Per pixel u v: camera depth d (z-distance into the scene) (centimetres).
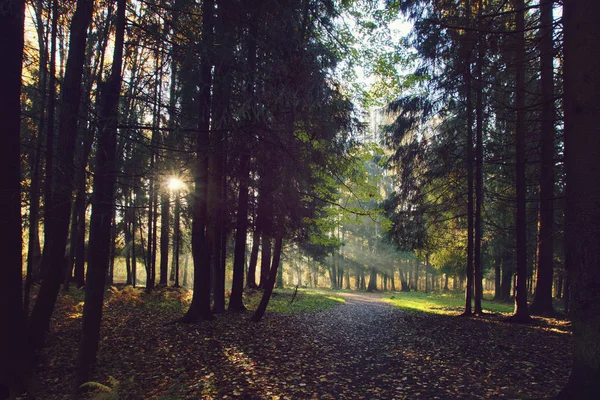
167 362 691
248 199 1371
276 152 795
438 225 1509
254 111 541
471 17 714
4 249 517
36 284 1473
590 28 384
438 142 1409
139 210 1842
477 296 1367
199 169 1027
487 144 1195
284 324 1107
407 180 1481
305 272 5253
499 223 1700
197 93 716
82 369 557
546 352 742
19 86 529
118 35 594
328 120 1023
